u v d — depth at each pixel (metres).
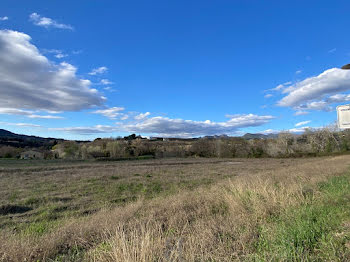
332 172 15.55
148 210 8.02
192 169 30.33
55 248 5.00
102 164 37.00
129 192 14.98
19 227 7.95
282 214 6.07
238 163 41.88
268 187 8.74
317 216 5.66
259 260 3.57
